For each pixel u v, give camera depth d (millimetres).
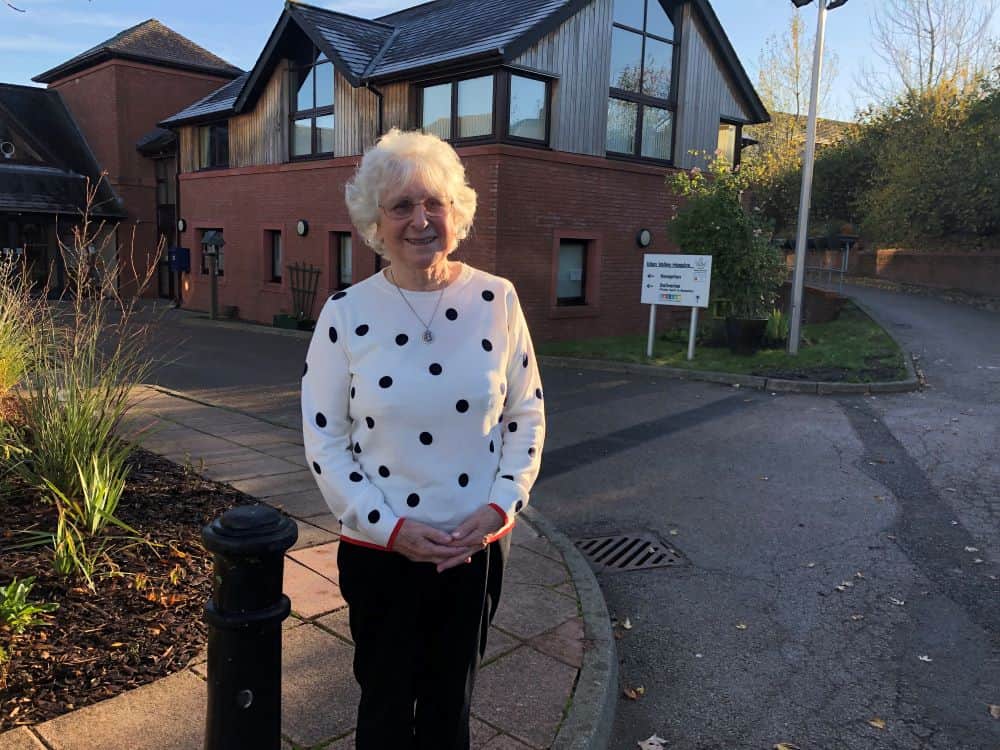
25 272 6723
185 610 3521
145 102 28344
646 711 3371
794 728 3250
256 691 2053
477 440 2068
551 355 13125
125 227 28125
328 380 2055
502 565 2270
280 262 20188
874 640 3988
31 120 29547
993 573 4797
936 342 13328
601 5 15047
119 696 2889
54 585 3619
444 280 2105
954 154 21578
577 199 15125
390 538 1947
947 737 3189
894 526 5590
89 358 5148
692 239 13773
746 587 4621
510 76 13875
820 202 30312
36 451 4789
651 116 16641
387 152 2018
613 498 6238
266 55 18688
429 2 19719
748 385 10938
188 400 9078
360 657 2180
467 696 2229
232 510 2082
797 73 37156
